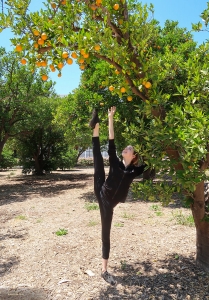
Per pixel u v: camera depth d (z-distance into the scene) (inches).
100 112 341.1
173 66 172.6
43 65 111.7
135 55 119.0
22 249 189.0
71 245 190.2
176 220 246.2
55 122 496.4
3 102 511.5
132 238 199.8
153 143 117.0
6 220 275.1
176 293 126.7
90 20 116.6
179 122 112.2
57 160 763.4
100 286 135.3
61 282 140.0
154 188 132.4
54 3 113.9
